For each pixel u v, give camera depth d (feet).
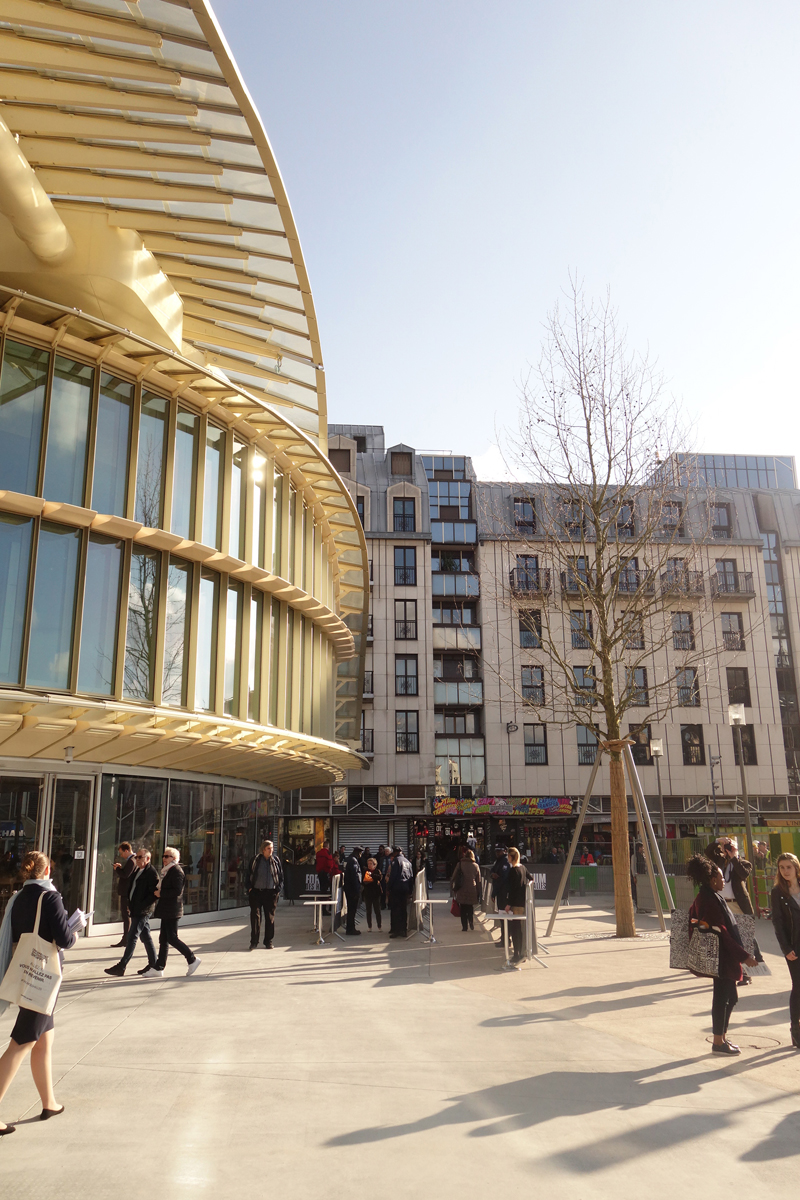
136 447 46.93
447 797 144.56
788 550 171.53
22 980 18.33
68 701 40.32
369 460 164.14
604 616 57.36
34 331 42.63
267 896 47.91
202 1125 18.11
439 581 154.71
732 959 24.64
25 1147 16.79
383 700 147.64
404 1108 19.22
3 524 40.91
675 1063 23.21
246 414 54.29
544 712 146.92
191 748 52.21
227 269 45.50
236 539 55.06
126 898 46.34
